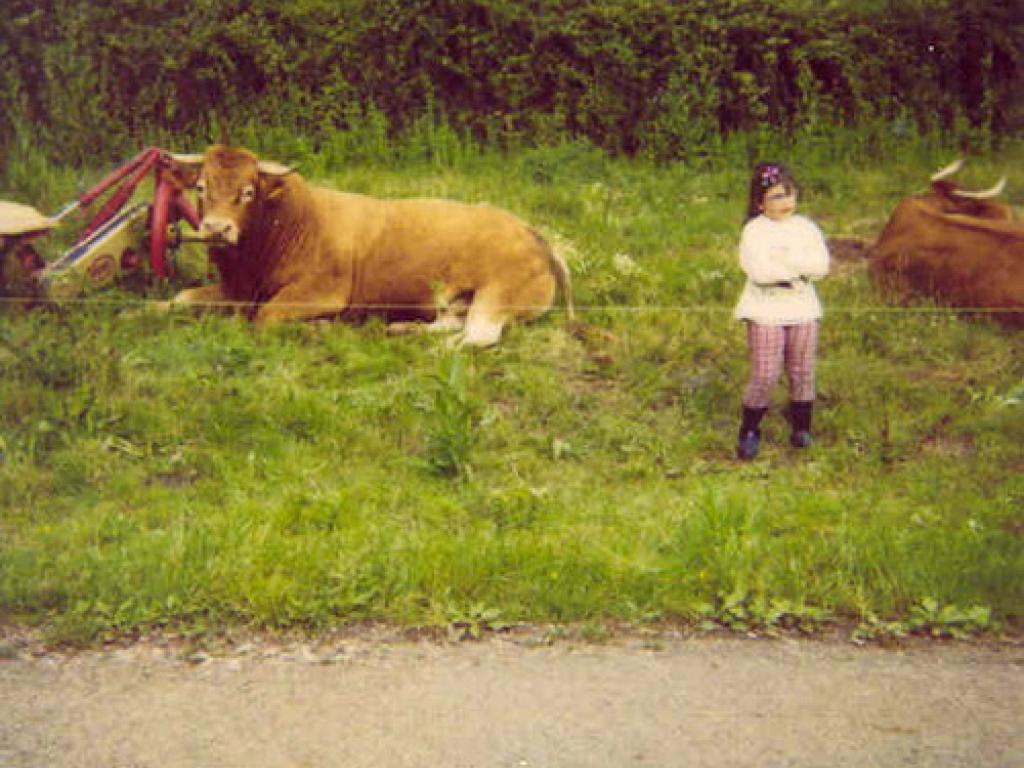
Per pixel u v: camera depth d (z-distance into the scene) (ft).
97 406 19.74
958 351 23.82
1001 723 11.74
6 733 11.25
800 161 40.83
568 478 18.34
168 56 38.75
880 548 15.01
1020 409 20.92
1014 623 13.91
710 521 15.48
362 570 14.35
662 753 11.12
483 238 25.55
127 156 38.73
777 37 41.81
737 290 27.53
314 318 25.18
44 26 38.24
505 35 41.19
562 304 26.73
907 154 41.81
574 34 40.81
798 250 18.88
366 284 25.40
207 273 27.89
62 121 38.17
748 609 13.94
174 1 39.52
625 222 33.65
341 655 12.87
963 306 25.59
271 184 24.21
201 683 12.25
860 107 42.42
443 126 40.65
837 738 11.43
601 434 20.17
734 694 12.22
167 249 27.32
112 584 13.94
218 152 23.98
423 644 13.15
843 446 19.67
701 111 41.37
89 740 11.18
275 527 15.88
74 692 12.03
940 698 12.21
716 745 11.26
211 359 22.45
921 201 29.01
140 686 12.17
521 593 14.12
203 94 40.06
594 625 13.56
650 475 18.58
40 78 38.40
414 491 17.43
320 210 25.13
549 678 12.46
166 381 21.45
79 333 23.13
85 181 35.76
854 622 13.88
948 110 43.73
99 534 15.67
